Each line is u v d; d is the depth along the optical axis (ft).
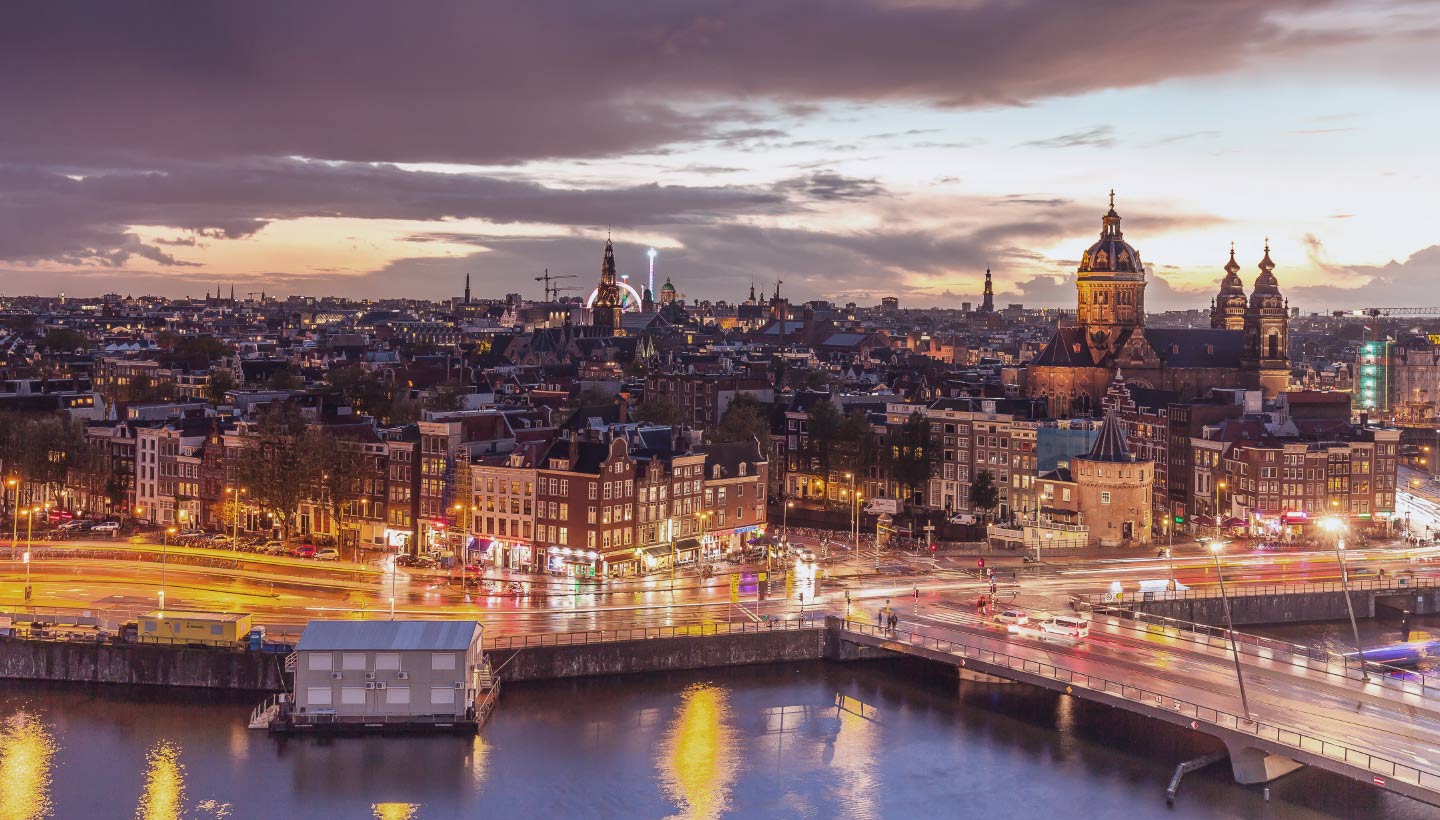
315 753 508.94
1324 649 652.89
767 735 534.37
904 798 479.82
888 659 627.46
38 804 465.06
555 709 554.46
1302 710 491.72
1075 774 499.51
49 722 533.55
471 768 498.28
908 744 527.81
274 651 563.48
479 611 639.35
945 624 620.90
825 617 631.15
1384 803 471.21
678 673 599.98
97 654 573.74
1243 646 583.58
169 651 568.82
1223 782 488.85
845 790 485.56
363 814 463.01
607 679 588.09
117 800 469.16
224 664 565.53
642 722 544.21
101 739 517.96
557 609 647.15
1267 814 462.19
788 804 474.49
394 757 506.48
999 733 540.52
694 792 482.69
